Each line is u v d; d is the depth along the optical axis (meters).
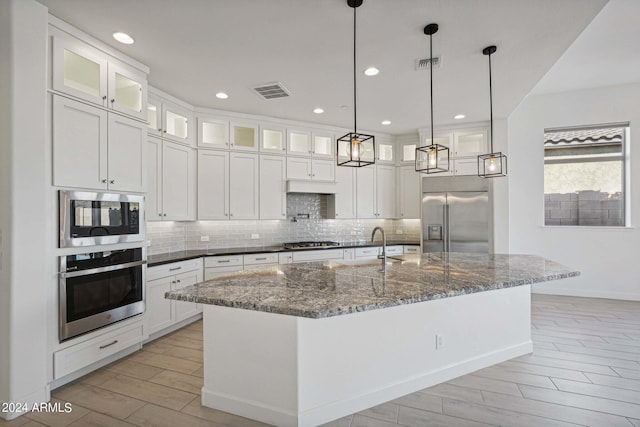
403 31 2.59
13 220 2.07
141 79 3.10
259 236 5.14
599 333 3.48
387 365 2.26
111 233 2.73
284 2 2.23
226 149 4.56
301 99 4.11
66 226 2.38
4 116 2.06
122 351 2.97
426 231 5.27
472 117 4.86
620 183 4.92
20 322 2.11
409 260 3.14
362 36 2.66
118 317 2.81
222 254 4.21
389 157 5.90
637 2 2.86
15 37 2.07
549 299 4.84
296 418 1.94
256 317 2.05
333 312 1.58
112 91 2.80
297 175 5.06
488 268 2.68
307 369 1.97
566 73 4.39
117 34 2.61
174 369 2.73
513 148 5.29
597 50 3.74
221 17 2.40
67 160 2.43
